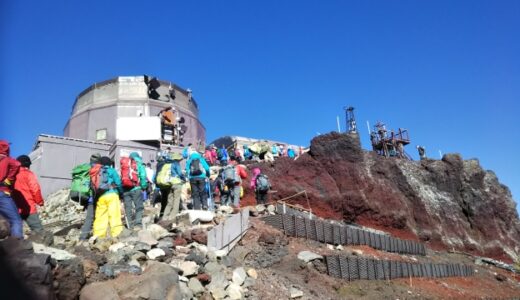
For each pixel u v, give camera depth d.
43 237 7.82
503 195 32.25
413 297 12.98
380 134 37.66
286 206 17.38
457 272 19.89
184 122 33.69
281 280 10.08
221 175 15.76
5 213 7.45
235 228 11.33
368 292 11.87
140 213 10.83
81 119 34.22
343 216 22.75
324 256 12.13
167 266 7.16
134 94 34.00
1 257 5.46
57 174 24.52
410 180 28.36
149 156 26.38
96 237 9.38
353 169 24.42
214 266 8.63
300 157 24.97
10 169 7.73
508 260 28.28
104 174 10.02
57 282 6.08
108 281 6.73
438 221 27.42
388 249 17.67
